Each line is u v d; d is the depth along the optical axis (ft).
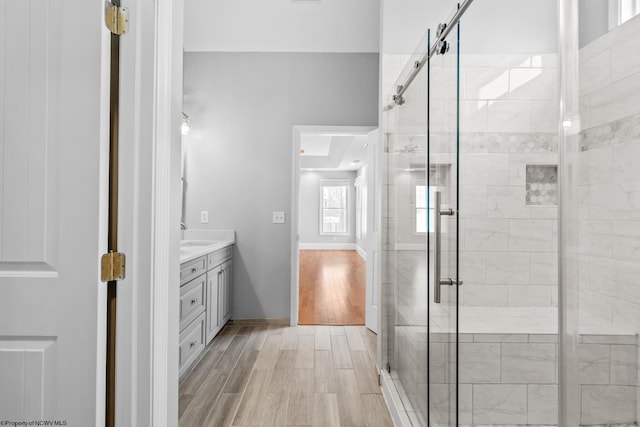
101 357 3.98
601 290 3.08
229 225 12.82
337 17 11.87
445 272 4.84
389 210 8.48
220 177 12.82
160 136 4.31
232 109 12.78
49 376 3.88
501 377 7.20
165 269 4.39
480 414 7.23
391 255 8.23
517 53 9.16
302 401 7.48
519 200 9.12
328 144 27.43
